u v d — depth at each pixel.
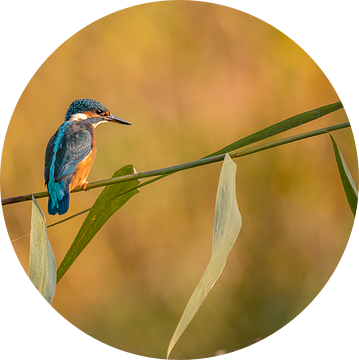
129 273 7.32
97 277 7.32
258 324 7.29
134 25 7.32
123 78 7.32
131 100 7.32
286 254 7.32
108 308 7.31
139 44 7.32
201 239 7.32
